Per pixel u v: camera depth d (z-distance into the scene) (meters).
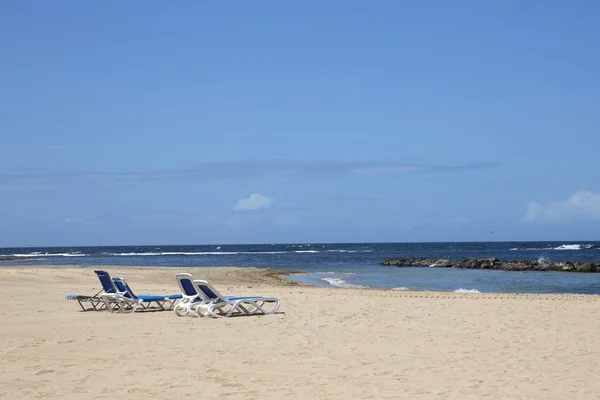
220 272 41.28
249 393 7.68
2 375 8.67
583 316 14.91
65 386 8.05
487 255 92.19
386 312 15.85
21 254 111.19
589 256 82.62
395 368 9.09
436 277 41.09
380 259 76.50
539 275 43.62
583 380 8.21
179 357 9.99
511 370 8.86
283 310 16.53
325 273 45.91
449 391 7.68
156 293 23.09
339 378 8.46
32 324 13.97
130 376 8.62
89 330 13.01
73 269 37.41
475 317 14.77
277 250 143.88
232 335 12.21
